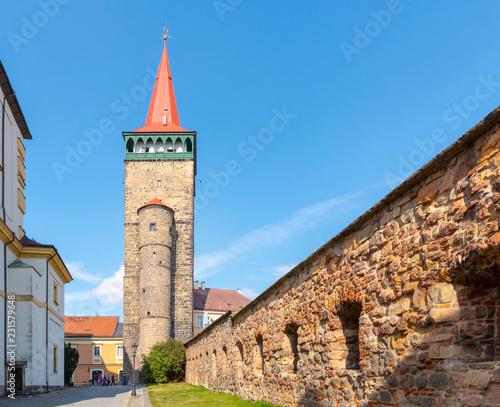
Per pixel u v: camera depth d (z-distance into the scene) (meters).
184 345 47.19
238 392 21.02
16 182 28.48
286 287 14.53
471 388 6.08
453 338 6.52
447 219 6.75
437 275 6.87
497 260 5.82
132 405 19.27
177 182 59.28
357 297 9.50
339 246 10.62
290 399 13.69
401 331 7.74
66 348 45.84
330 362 10.76
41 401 20.91
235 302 75.94
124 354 53.38
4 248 24.61
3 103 25.34
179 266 56.72
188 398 22.22
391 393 7.98
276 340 15.33
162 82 65.94
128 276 55.81
